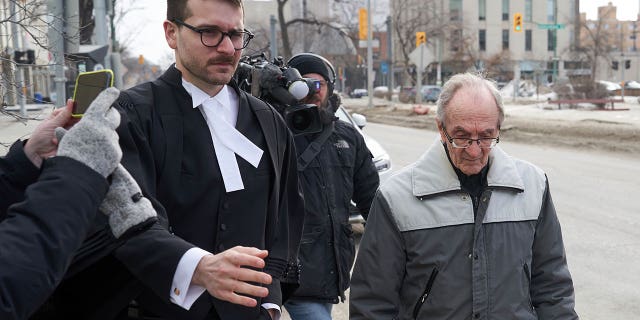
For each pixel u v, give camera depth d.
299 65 3.54
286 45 37.78
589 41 67.94
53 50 4.92
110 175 1.73
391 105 37.91
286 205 2.39
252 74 3.24
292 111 3.18
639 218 7.82
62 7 5.31
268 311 2.21
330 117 3.41
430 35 56.06
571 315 2.51
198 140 2.12
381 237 2.53
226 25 2.09
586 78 30.25
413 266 2.52
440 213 2.48
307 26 47.34
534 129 18.67
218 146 2.15
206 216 2.09
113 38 16.66
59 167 1.61
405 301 2.58
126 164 1.94
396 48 65.06
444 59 61.41
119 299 1.99
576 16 67.44
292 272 2.42
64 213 1.56
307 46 48.12
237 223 2.13
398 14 55.00
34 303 1.52
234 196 2.13
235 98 2.29
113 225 1.73
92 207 1.61
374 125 24.11
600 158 13.26
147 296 2.00
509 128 19.31
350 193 3.41
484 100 2.39
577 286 5.49
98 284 2.04
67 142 1.64
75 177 1.60
